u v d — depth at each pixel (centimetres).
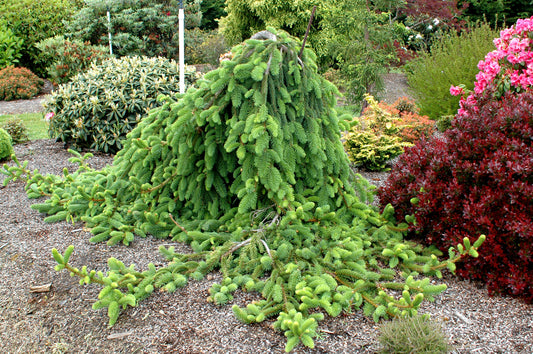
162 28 1282
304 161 296
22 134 629
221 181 307
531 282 230
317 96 287
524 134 267
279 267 245
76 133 555
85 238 310
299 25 1236
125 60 616
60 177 448
